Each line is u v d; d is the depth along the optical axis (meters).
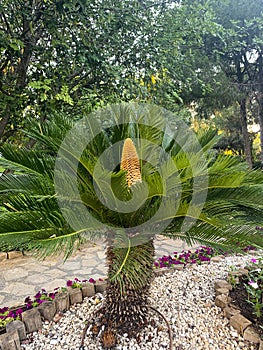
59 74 3.32
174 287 2.89
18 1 2.85
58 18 2.98
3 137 3.81
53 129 1.97
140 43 3.48
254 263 3.08
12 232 1.48
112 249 1.80
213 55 6.34
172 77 3.88
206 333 2.19
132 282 1.90
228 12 6.61
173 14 3.78
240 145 10.58
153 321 2.28
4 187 1.89
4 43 2.73
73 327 2.34
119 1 3.20
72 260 4.12
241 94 7.75
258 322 2.18
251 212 2.07
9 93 3.29
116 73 3.23
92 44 3.12
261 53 7.67
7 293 3.23
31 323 2.29
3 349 2.06
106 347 2.08
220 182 1.71
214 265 3.42
